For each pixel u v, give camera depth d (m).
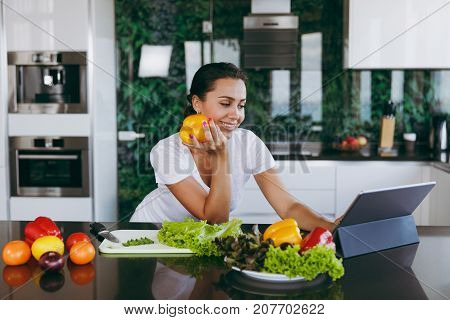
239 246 1.18
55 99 3.33
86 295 1.08
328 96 3.85
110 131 3.68
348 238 1.37
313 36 3.81
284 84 3.87
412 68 3.37
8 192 3.38
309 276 1.11
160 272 1.22
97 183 3.37
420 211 3.34
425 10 3.31
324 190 3.37
